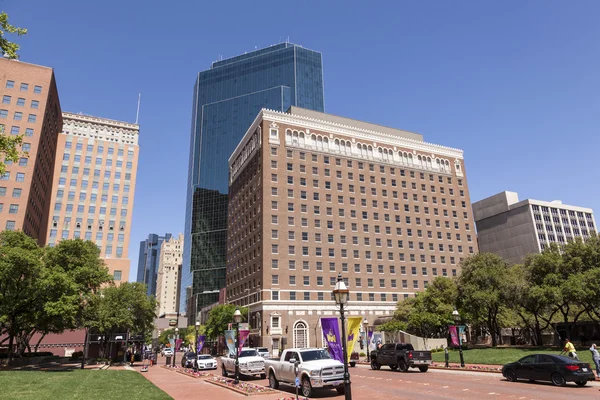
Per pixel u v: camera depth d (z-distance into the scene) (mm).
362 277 82875
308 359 21766
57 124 102062
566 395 18141
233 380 27031
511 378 24000
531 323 60125
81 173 106250
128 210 107938
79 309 46906
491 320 59688
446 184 101812
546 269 47125
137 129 121875
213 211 183125
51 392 21250
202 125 198000
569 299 42469
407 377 27750
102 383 26453
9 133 80625
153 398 19297
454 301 58531
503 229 132125
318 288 78500
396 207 92688
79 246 48750
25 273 39469
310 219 82812
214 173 188125
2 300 38500
